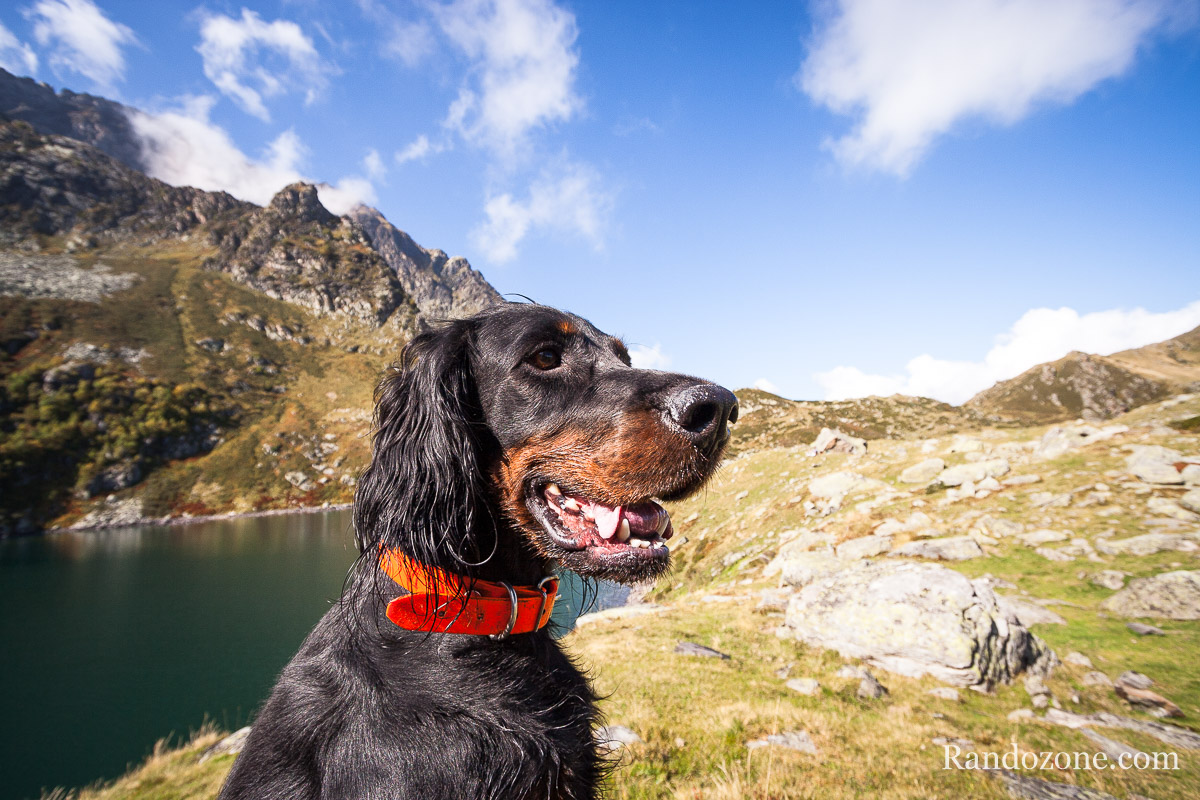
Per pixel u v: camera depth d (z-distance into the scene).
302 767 0.35
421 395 0.43
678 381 0.42
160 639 5.92
